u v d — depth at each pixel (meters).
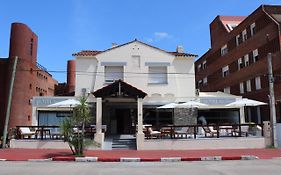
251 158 16.91
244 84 36.59
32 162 15.92
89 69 27.59
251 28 35.03
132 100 25.89
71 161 16.55
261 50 32.53
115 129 27.19
